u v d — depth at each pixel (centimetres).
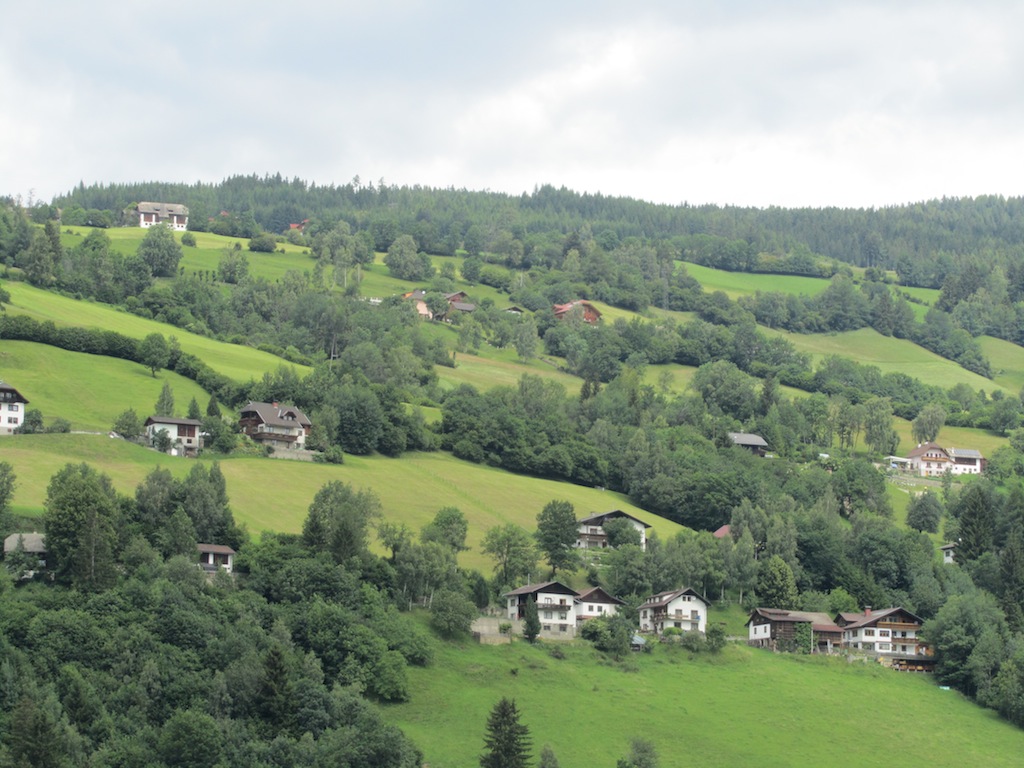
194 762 15100
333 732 16362
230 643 17350
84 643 16612
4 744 14550
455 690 18875
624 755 17662
